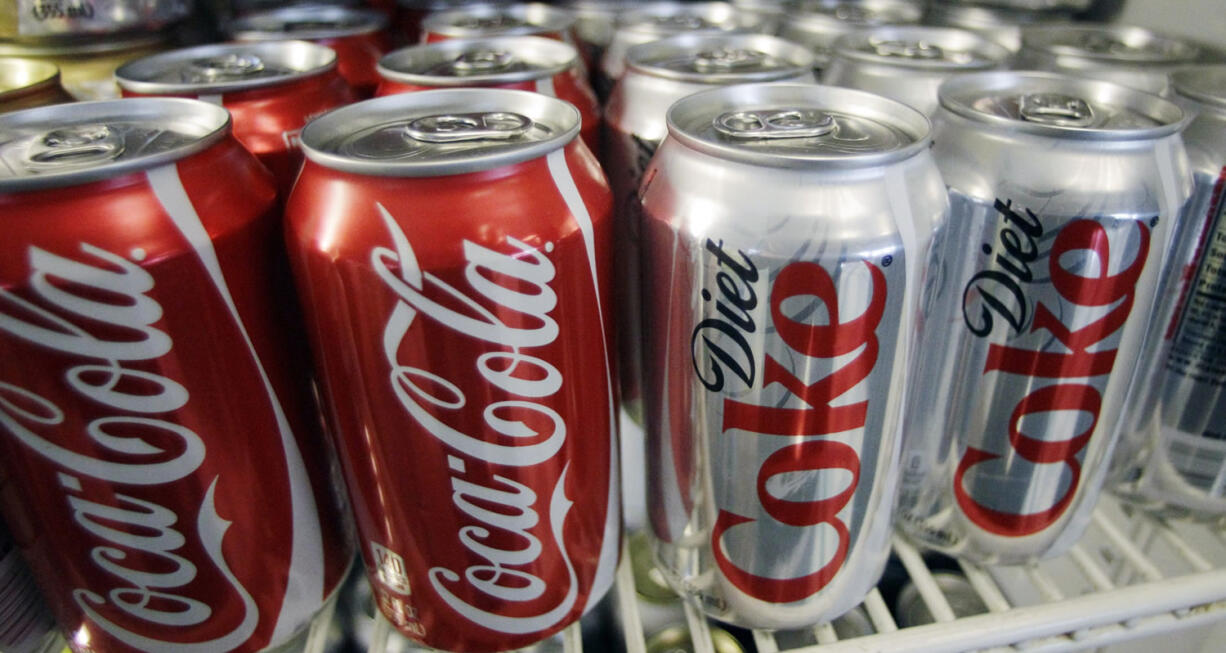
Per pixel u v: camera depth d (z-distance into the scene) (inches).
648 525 9.2
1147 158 7.5
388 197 6.6
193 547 7.5
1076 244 7.6
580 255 7.2
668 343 7.8
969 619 8.4
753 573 8.3
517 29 11.8
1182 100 8.8
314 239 6.8
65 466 6.9
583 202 7.2
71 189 6.3
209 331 6.9
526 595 8.2
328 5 13.6
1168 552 11.4
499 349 6.9
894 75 9.7
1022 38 11.5
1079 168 7.4
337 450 7.9
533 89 9.2
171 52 9.7
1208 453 9.6
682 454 8.2
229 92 8.6
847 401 7.4
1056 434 8.5
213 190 6.9
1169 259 8.0
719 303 7.2
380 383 7.1
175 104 7.7
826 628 8.8
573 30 12.7
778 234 6.8
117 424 6.8
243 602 8.0
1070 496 9.0
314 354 7.5
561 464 7.8
